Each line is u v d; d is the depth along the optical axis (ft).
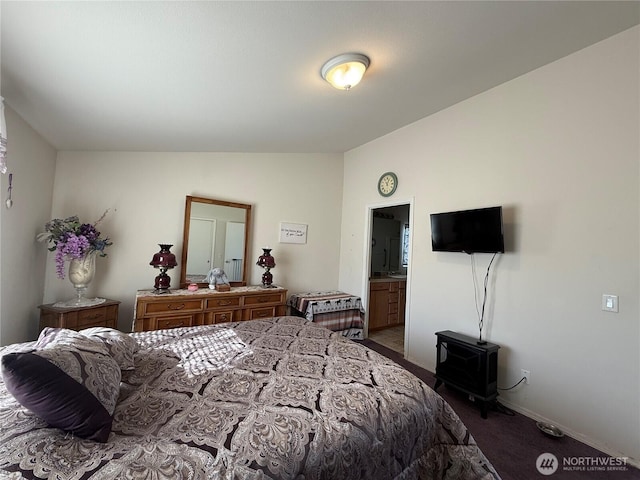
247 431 3.18
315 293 13.75
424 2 4.82
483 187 8.70
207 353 5.36
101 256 9.66
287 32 5.13
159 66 5.55
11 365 2.77
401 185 11.55
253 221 12.90
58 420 2.85
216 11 4.38
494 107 8.43
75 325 8.21
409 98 8.91
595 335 6.39
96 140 8.96
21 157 7.32
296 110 8.68
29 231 8.02
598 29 5.98
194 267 11.44
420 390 4.45
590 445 6.28
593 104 6.54
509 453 5.96
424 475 4.17
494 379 7.69
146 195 10.77
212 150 11.71
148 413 3.50
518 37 6.10
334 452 3.23
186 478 2.54
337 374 4.64
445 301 9.67
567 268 6.86
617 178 6.19
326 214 14.60
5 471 2.36
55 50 4.74
